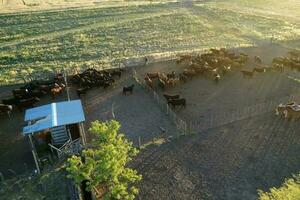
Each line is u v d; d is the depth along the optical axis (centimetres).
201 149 2833
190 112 3453
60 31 6912
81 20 7719
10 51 5769
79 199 2256
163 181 2484
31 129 2625
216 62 4434
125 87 3831
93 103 3691
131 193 2336
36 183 2511
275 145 2866
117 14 8231
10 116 3491
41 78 4472
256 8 8994
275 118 3262
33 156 2719
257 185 2433
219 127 3148
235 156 2736
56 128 2803
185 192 2380
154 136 3042
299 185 2431
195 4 9344
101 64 4972
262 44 5738
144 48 5831
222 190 2391
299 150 2798
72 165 2091
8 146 2994
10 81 4419
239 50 5353
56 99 3812
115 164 2083
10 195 2411
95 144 2353
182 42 6131
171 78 4106
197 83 4119
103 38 6412
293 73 4338
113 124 2358
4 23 7431
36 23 7481
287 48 5441
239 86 4000
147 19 7725
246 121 3231
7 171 2669
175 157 2742
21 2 9656
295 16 8100
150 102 3681
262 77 4219
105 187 2412
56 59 5381
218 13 8250
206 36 6481
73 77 4153
